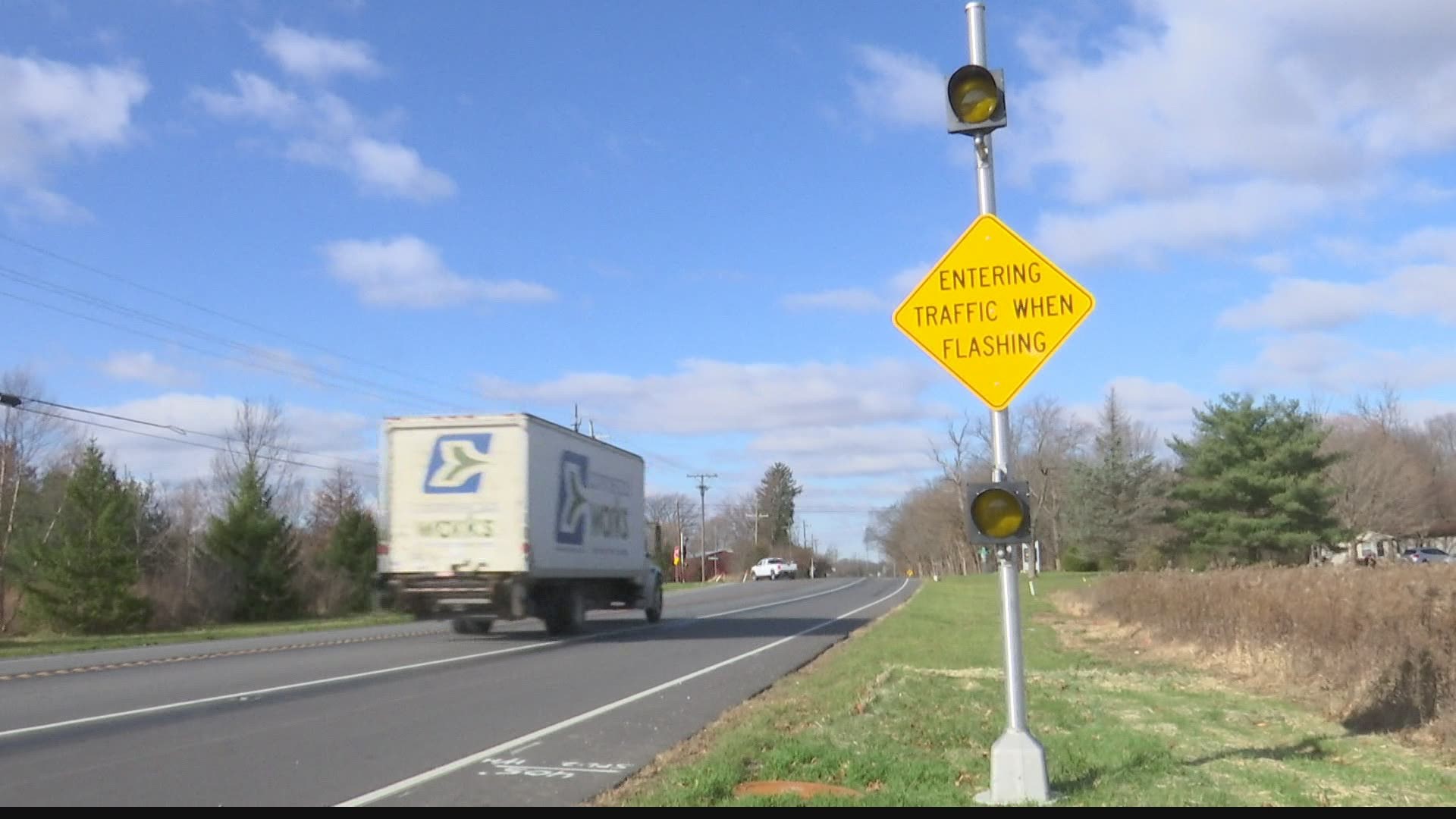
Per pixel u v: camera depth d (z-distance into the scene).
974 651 18.00
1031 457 74.50
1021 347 7.61
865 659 16.73
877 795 7.43
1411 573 12.15
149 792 8.02
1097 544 63.12
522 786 8.22
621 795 7.88
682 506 131.50
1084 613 29.75
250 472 48.91
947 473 76.56
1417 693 10.84
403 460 20.97
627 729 10.77
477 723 11.15
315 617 47.75
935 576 73.00
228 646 21.50
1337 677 12.69
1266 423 46.06
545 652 19.08
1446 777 8.41
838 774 8.27
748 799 7.35
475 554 20.52
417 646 20.77
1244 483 45.38
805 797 7.40
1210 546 46.09
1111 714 11.33
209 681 14.77
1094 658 17.92
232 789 8.12
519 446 20.62
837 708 11.52
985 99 7.68
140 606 40.88
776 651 19.00
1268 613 15.27
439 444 20.88
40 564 40.09
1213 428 47.34
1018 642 7.54
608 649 19.64
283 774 8.65
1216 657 17.27
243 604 45.66
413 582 20.59
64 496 42.31
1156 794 7.48
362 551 51.03
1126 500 62.91
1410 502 58.84
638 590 26.53
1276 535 44.12
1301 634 13.95
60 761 9.13
